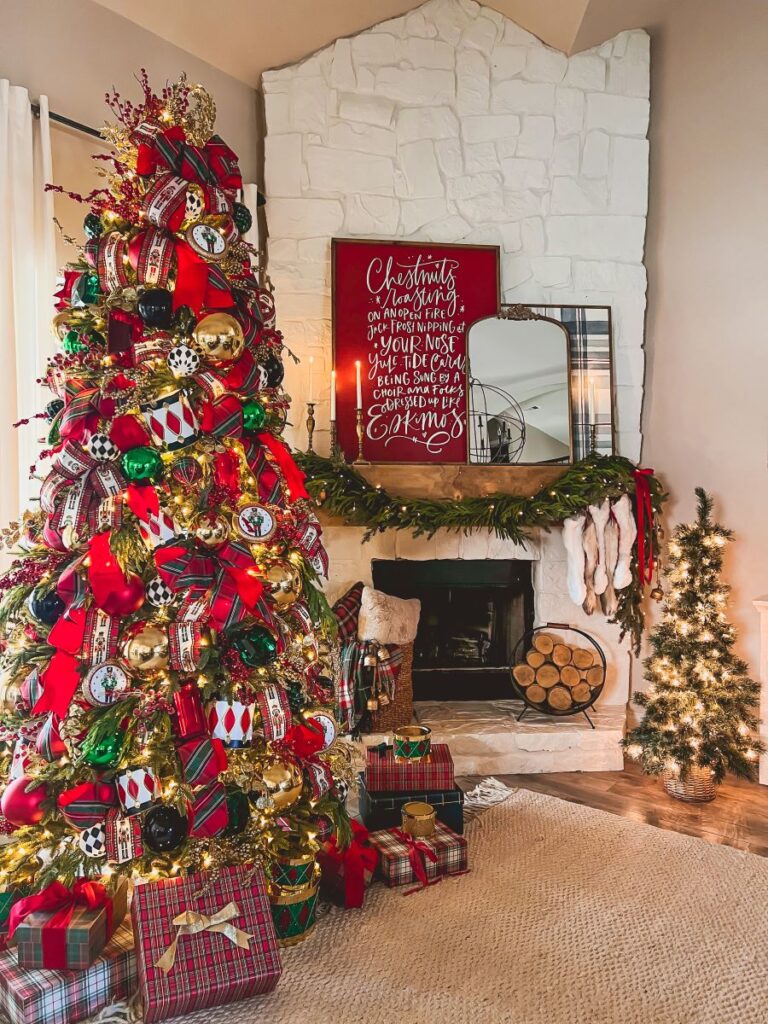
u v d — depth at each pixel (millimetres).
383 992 1664
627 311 3275
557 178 3230
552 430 3189
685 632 2721
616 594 3078
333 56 3111
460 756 2893
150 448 1637
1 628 1717
